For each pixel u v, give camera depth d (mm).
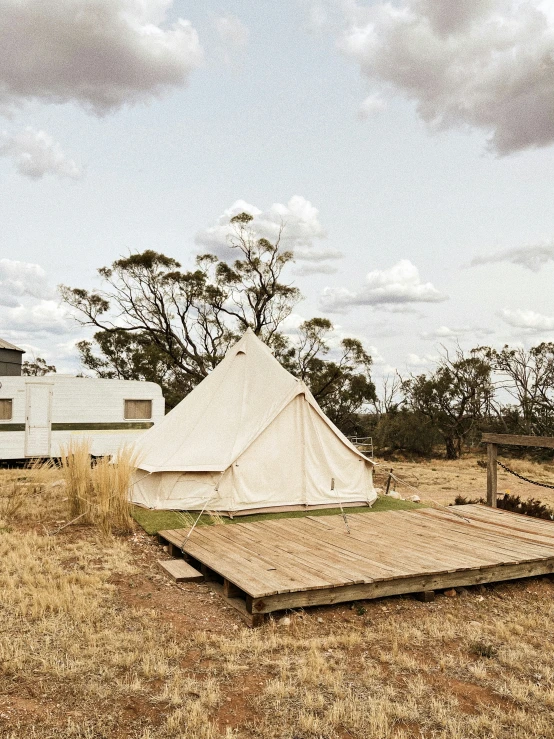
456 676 4352
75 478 8758
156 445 10500
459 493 16141
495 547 7242
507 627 5453
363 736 3506
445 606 6027
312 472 9938
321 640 4945
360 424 34000
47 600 5352
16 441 14828
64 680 4023
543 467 24047
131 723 3568
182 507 9391
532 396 31016
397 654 4688
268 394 10258
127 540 7836
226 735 3438
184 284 25359
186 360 28219
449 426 29094
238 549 6992
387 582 5914
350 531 8117
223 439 9844
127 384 15930
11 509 8977
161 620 5238
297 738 3467
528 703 3945
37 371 39188
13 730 3396
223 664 4402
